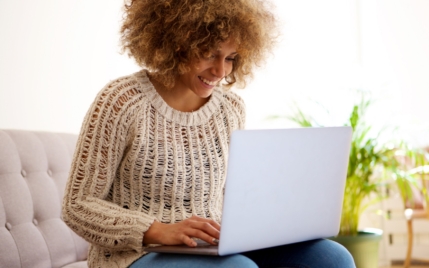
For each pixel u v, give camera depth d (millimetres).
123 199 1564
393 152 3410
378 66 4586
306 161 1351
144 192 1568
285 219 1355
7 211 1792
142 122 1558
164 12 1563
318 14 4391
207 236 1309
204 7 1529
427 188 4117
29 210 1884
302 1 4363
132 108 1553
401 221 4402
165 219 1541
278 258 1511
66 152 2191
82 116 2977
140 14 1614
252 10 1600
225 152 1691
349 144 1436
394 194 4344
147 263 1354
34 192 1936
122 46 1742
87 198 1489
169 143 1589
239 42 1563
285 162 1302
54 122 2787
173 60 1557
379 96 4473
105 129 1520
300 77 4316
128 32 1672
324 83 4344
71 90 2900
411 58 4562
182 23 1522
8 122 2516
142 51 1609
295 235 1410
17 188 1855
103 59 3129
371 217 4441
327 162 1398
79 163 1513
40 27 2729
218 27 1514
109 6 3172
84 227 1445
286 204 1341
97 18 3088
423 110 4539
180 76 1625
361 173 3314
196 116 1652
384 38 4590
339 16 4434
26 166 1952
